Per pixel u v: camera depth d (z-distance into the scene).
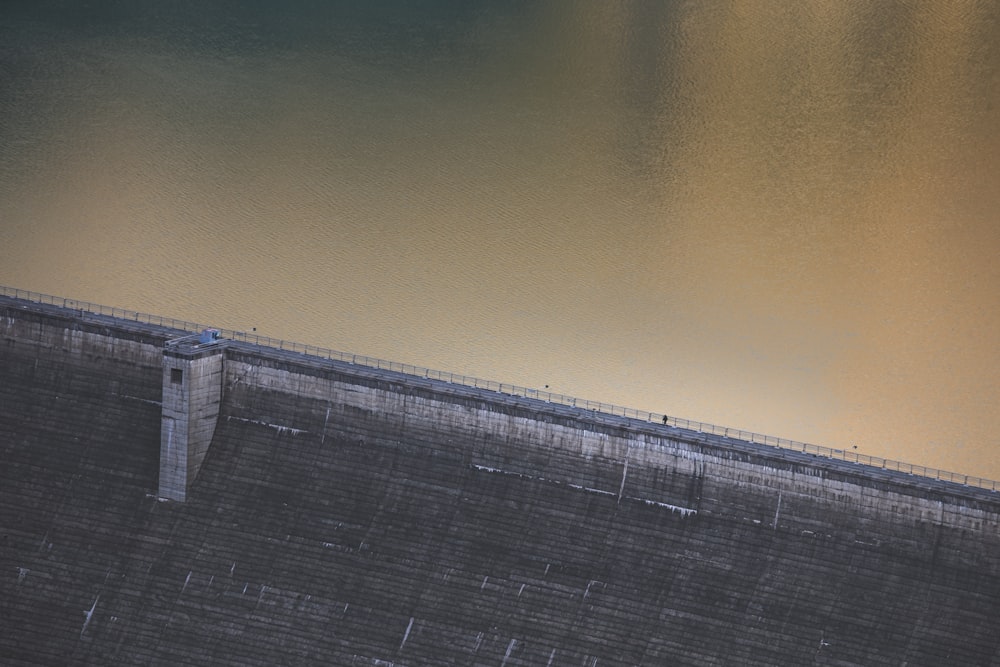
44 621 118.12
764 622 108.69
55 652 116.94
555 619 111.38
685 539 111.94
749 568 110.38
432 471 117.81
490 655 111.19
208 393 120.75
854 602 108.06
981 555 106.94
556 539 113.94
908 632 106.75
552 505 114.94
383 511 117.44
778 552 110.31
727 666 107.94
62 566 120.00
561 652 110.19
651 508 113.25
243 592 116.56
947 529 107.56
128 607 117.62
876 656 106.56
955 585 107.00
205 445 121.62
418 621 113.06
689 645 108.88
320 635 114.12
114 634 116.88
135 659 115.75
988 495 107.44
